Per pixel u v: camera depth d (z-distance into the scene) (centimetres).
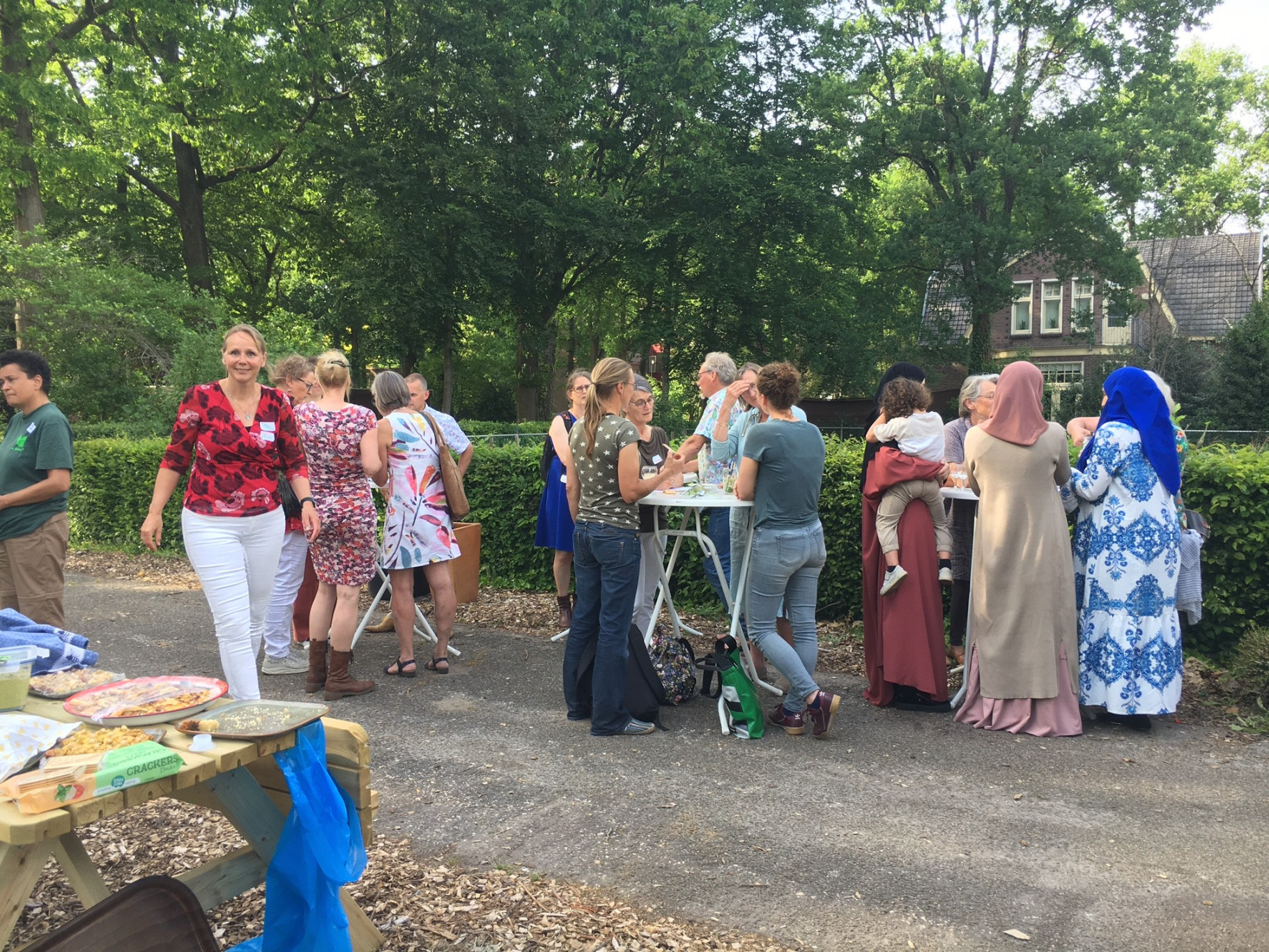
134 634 623
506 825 326
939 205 2586
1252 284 3192
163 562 909
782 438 407
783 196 2342
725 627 621
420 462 505
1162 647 412
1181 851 302
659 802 344
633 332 2688
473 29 2114
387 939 250
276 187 2380
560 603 628
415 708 461
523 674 520
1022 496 417
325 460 462
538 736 419
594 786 360
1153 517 410
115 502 990
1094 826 321
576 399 593
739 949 246
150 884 171
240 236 2425
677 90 2294
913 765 380
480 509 759
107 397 1455
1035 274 3347
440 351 2503
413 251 2162
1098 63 2461
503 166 2238
